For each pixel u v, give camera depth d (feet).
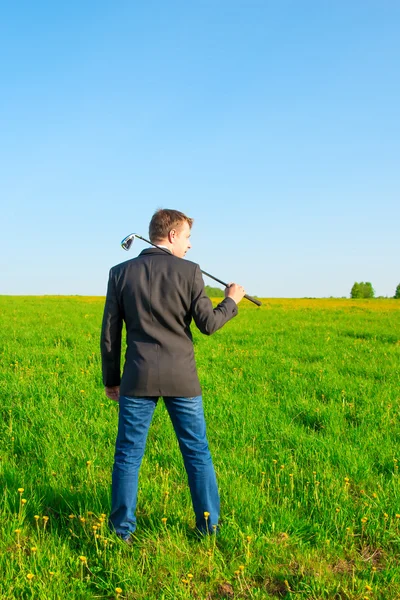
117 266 10.98
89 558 10.21
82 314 66.80
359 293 280.92
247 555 10.16
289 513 11.89
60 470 14.02
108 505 12.12
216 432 17.67
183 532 11.05
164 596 9.09
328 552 10.68
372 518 11.85
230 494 12.68
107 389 11.37
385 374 28.78
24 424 18.11
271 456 15.61
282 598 9.34
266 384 25.30
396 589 9.57
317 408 20.56
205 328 10.41
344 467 14.76
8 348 33.78
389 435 17.98
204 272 11.55
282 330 52.47
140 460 10.72
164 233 11.15
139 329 10.45
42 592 8.95
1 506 11.90
